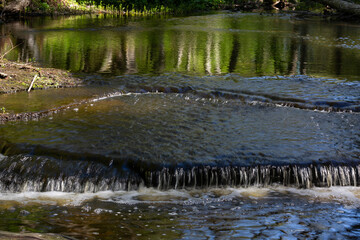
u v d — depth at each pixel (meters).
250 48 13.92
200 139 6.15
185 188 5.23
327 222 4.43
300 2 29.78
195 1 28.83
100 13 25.12
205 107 7.80
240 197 5.04
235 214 4.57
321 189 5.33
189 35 16.64
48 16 22.53
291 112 7.62
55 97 7.99
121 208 4.68
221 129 6.61
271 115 7.41
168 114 7.31
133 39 15.30
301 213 4.63
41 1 24.05
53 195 5.03
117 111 7.39
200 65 11.21
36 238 3.54
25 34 15.57
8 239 3.42
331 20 22.61
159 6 27.30
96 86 8.88
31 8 23.05
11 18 20.67
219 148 5.83
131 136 6.20
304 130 6.68
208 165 5.31
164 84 9.10
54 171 5.24
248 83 9.40
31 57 11.45
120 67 10.66
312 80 9.80
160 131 6.45
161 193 5.12
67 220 4.33
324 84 9.45
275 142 6.11
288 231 4.20
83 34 16.12
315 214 4.61
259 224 4.34
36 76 8.80
